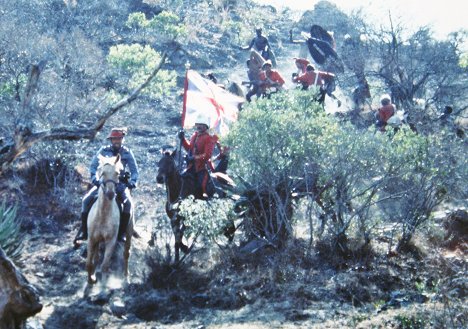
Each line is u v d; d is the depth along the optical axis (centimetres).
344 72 3328
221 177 1647
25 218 1733
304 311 1291
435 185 1619
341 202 1595
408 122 2339
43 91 2275
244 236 1661
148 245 1602
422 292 1333
